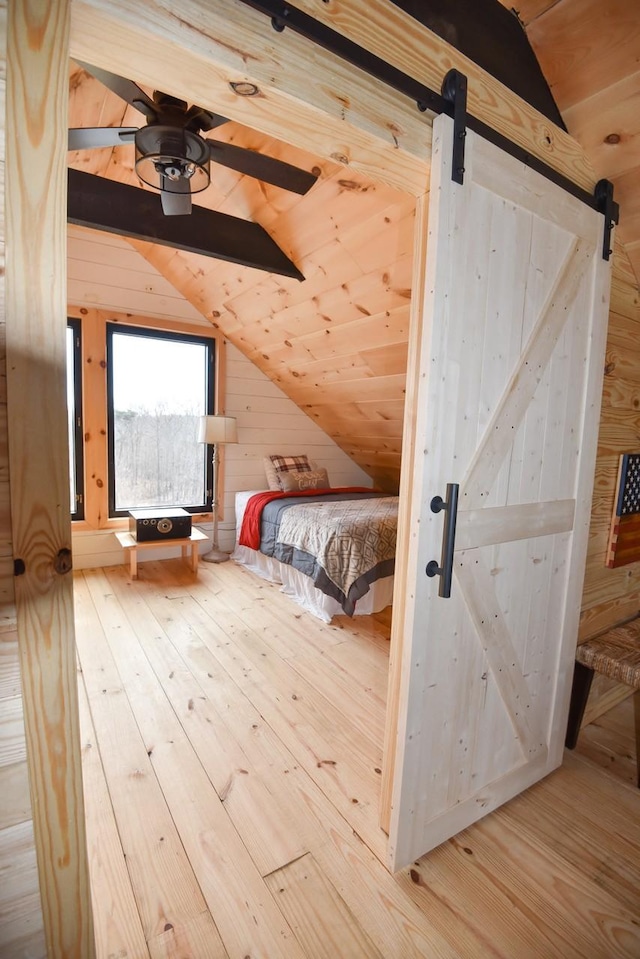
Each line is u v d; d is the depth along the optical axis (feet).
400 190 4.29
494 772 5.29
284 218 8.05
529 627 5.35
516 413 4.70
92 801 5.19
